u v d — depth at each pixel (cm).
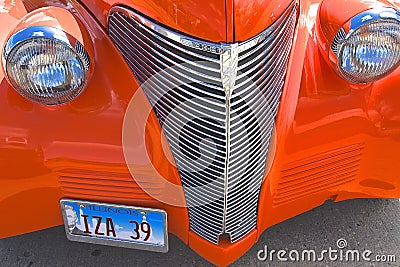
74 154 178
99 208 189
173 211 189
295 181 193
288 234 252
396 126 192
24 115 176
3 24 193
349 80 185
